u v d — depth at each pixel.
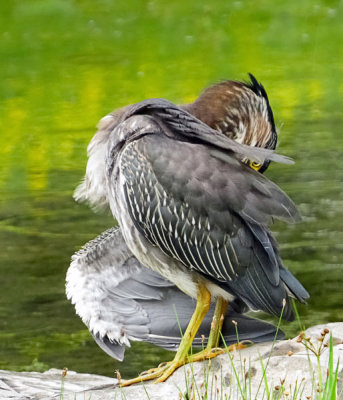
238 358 8.50
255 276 8.79
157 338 9.60
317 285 14.88
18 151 23.00
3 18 33.84
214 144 8.88
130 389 8.38
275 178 19.72
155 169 8.81
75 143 23.31
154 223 8.91
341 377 7.78
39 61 29.88
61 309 14.68
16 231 17.89
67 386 10.21
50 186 20.58
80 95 26.80
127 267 9.86
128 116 9.41
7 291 15.24
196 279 9.03
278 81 28.12
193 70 29.02
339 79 28.05
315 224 17.31
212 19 34.12
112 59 29.94
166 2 36.06
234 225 8.73
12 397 9.43
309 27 33.38
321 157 20.94
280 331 9.14
